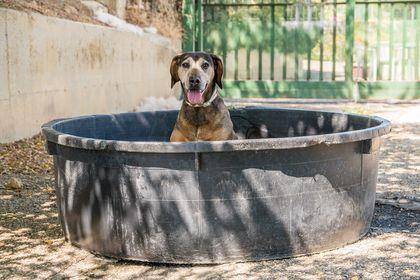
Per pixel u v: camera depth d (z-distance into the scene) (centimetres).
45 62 866
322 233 409
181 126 525
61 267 396
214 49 1429
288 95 1416
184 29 1429
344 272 376
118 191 392
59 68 906
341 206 416
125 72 1159
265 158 381
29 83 827
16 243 445
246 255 391
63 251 426
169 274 378
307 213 400
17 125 802
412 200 557
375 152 447
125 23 1247
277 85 1413
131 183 386
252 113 636
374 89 1403
